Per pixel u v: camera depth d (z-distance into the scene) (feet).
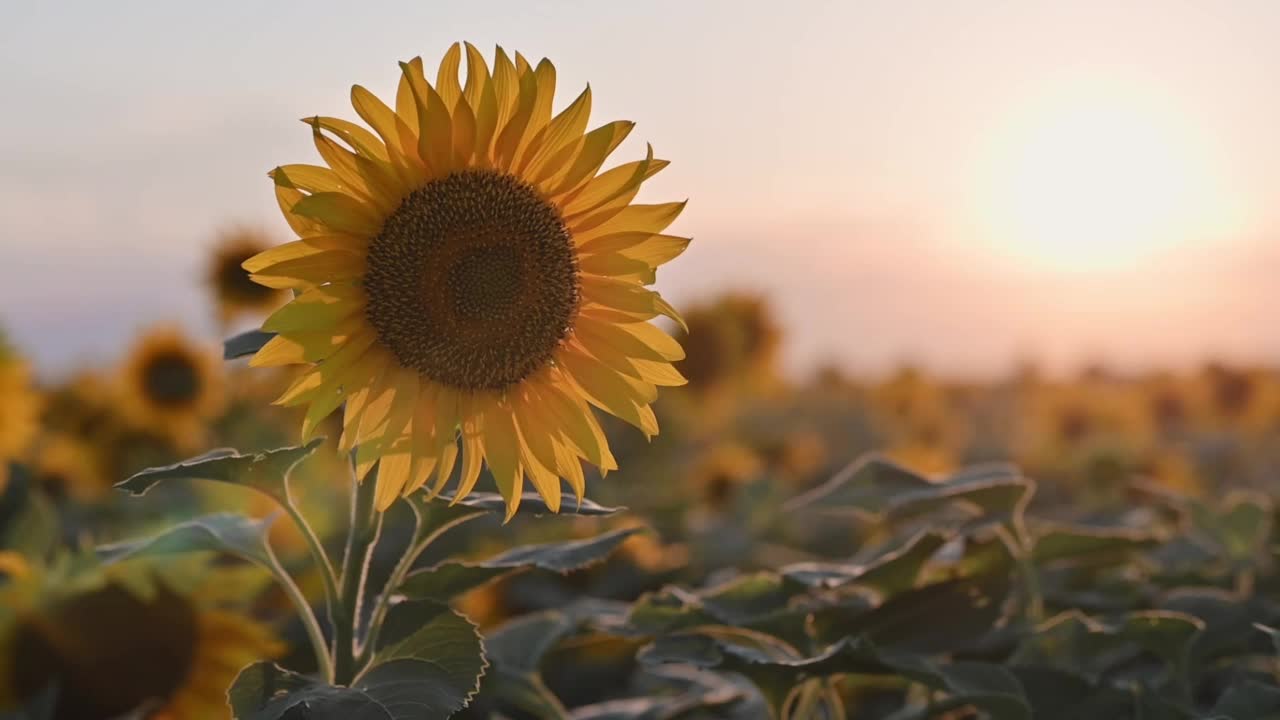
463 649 9.23
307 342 9.65
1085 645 12.41
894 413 62.28
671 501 30.37
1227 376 51.37
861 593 12.45
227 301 36.17
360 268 9.95
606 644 17.37
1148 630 11.96
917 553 11.51
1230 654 12.64
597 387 10.63
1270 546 15.72
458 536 22.84
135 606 13.88
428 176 10.01
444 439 10.00
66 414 38.29
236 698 8.71
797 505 13.51
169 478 9.39
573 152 10.27
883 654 10.36
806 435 57.31
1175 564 16.70
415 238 9.90
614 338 10.68
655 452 40.40
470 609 20.40
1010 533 12.89
